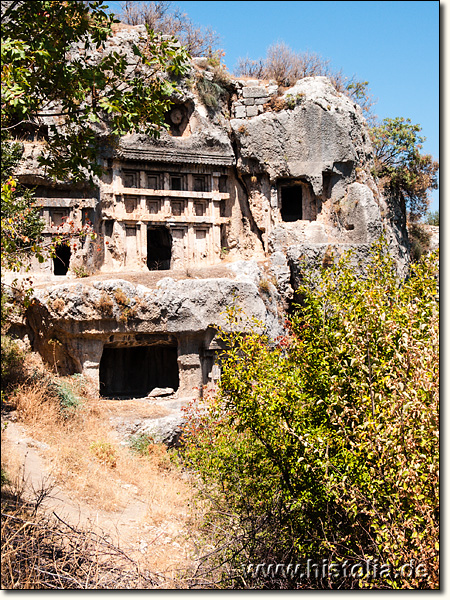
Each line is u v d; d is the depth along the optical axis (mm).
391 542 8883
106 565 10227
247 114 28984
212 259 28719
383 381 9352
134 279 23578
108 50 26031
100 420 19906
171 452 19406
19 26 12758
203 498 12641
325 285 11250
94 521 13547
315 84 28969
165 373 26094
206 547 11797
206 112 28375
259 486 11570
